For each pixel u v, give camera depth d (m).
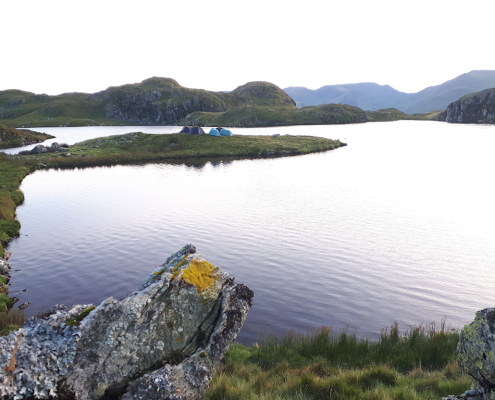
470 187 59.31
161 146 111.06
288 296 25.61
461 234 38.53
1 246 34.09
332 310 23.83
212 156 103.25
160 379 8.83
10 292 26.62
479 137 145.75
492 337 7.48
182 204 51.38
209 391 10.30
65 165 87.81
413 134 163.38
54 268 30.64
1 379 7.39
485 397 7.77
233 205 50.62
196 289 10.63
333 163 87.75
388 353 15.48
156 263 31.58
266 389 11.00
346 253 33.56
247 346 18.28
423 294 26.08
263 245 35.59
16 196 53.97
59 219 44.53
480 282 27.94
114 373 8.79
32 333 8.43
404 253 33.53
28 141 136.88
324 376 12.52
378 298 25.45
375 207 49.03
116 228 40.88
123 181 68.75
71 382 8.19
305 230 39.97
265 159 96.56
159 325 9.72
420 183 63.19
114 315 9.04
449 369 12.86
